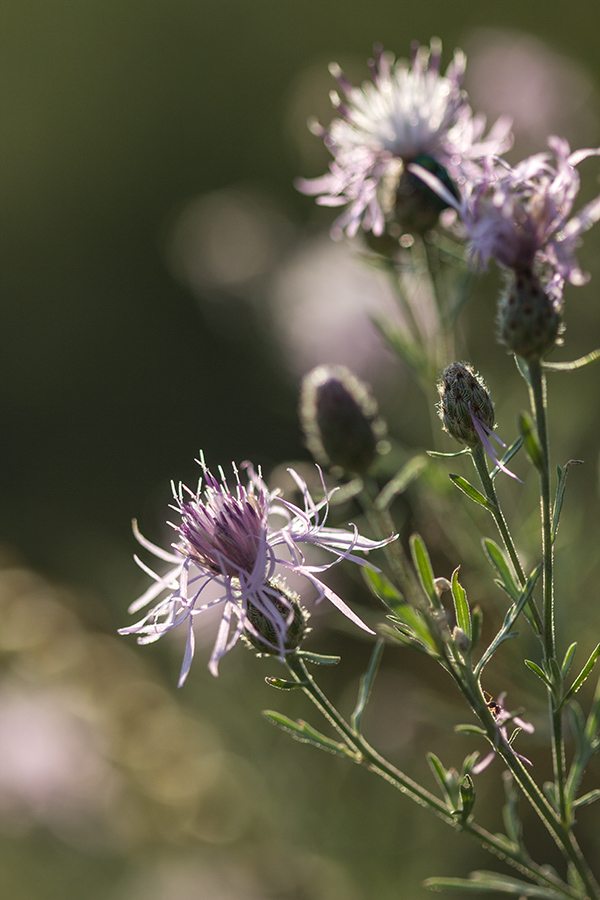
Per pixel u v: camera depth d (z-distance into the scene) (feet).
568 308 1.70
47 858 1.57
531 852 1.58
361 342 1.64
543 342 1.01
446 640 1.02
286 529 1.03
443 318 1.21
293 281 1.80
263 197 2.33
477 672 1.01
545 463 1.00
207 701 1.76
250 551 1.03
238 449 2.85
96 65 4.45
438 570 1.32
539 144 1.67
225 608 1.02
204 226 2.20
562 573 1.28
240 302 2.15
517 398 1.55
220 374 3.14
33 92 4.46
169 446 2.99
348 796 1.62
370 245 1.26
